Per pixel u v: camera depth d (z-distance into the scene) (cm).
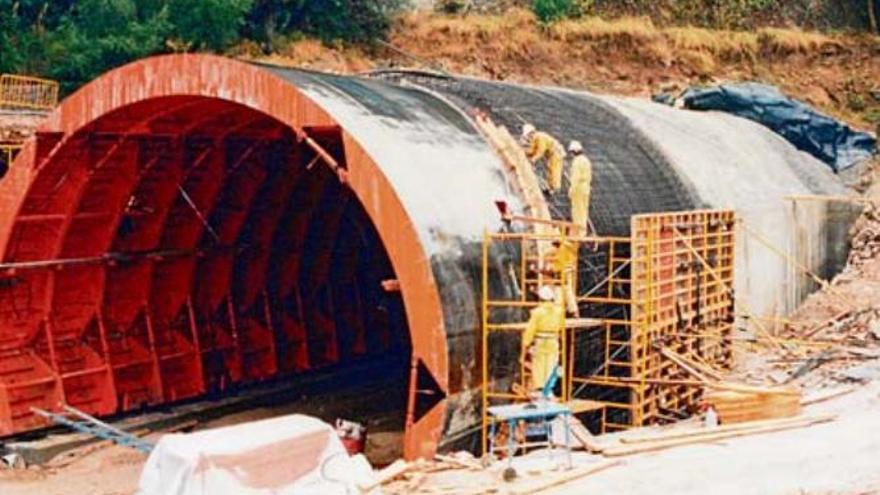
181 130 2303
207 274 2700
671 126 3275
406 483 1573
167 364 2602
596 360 2161
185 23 4594
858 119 4700
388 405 2795
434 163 1898
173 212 2527
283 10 5003
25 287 2372
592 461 1681
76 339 2459
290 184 2711
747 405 1966
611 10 5391
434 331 1697
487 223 1889
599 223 2250
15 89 4116
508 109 2484
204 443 1507
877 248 3544
